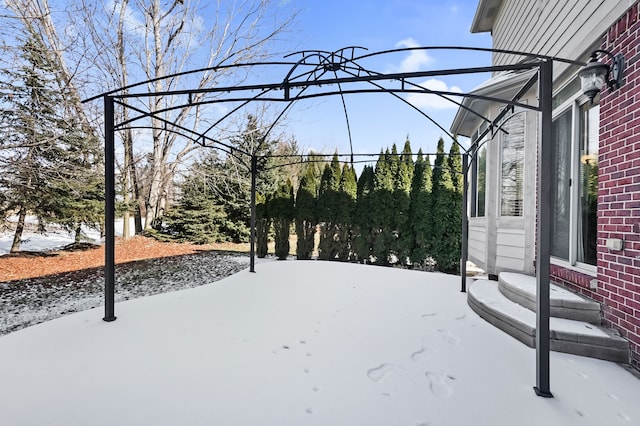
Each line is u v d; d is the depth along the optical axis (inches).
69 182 329.1
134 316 128.8
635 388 81.0
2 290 209.0
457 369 89.6
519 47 220.4
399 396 76.2
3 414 65.7
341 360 94.3
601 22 114.1
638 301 92.9
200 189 508.1
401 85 101.6
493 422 67.1
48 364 87.6
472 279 213.8
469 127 296.2
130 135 477.7
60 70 319.6
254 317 131.0
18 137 293.4
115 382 79.0
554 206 155.9
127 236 474.0
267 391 77.0
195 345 102.3
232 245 491.5
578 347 99.2
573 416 69.2
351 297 163.8
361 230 307.7
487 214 215.0
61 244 419.8
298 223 341.4
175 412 67.9
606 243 107.0
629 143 98.0
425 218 274.1
